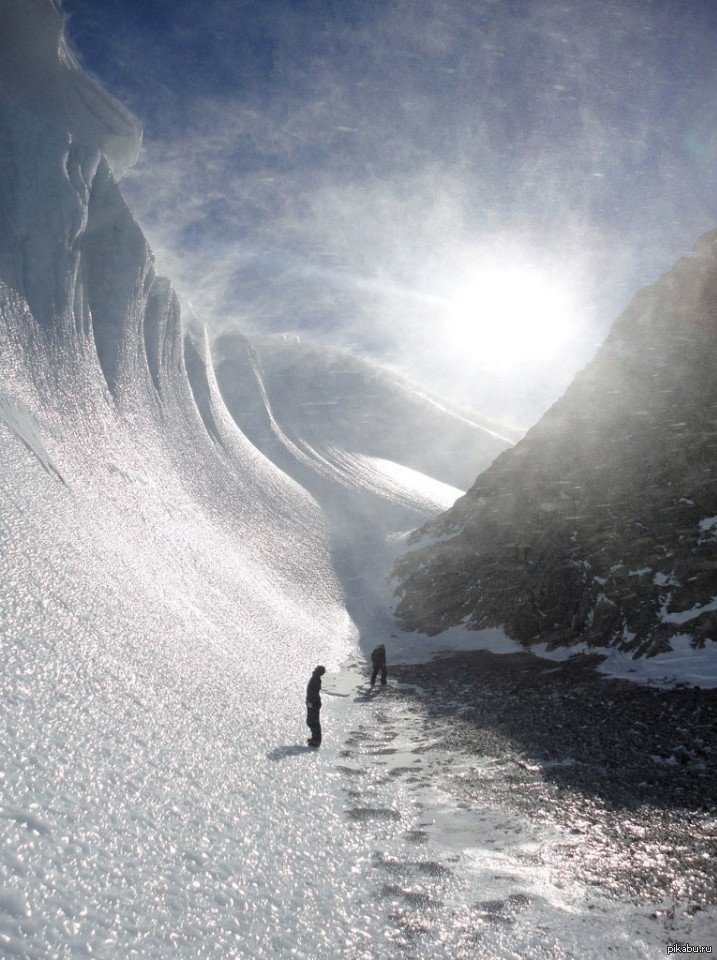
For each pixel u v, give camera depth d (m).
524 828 8.35
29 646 8.02
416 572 31.70
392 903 6.36
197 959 4.76
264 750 10.06
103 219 27.08
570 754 11.52
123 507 17.59
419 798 9.57
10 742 6.04
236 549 25.50
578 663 18.67
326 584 30.62
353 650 22.45
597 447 27.50
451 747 12.21
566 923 6.04
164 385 31.30
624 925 5.97
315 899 6.18
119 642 10.24
